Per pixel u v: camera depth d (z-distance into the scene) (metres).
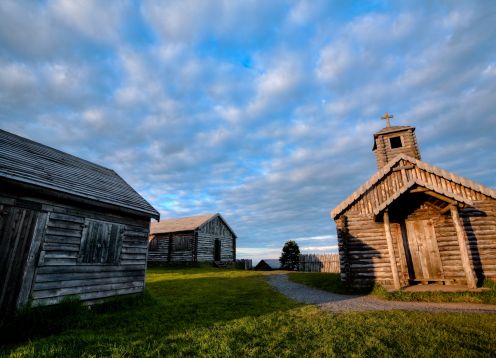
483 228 13.09
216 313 8.64
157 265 33.41
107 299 10.07
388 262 13.93
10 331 6.62
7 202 7.90
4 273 7.50
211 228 35.50
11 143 10.58
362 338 5.84
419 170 14.78
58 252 8.84
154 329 6.91
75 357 5.06
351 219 15.05
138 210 11.76
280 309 9.13
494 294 10.43
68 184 9.73
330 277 18.61
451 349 5.12
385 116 19.69
